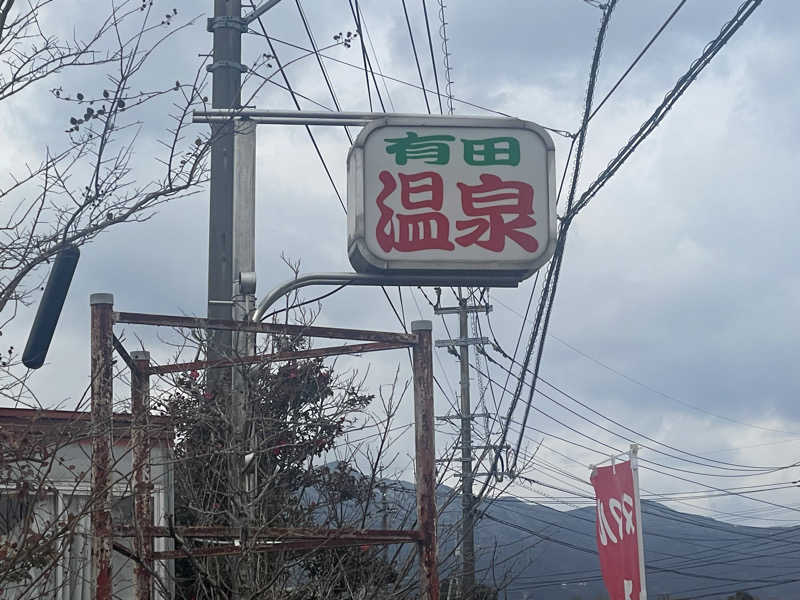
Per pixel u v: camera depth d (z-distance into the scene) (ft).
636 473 39.04
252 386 24.84
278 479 25.21
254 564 24.67
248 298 27.45
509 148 28.81
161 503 28.53
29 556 20.03
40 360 21.04
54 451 20.52
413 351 23.00
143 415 22.97
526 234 28.35
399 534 22.11
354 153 28.35
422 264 27.84
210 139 22.90
